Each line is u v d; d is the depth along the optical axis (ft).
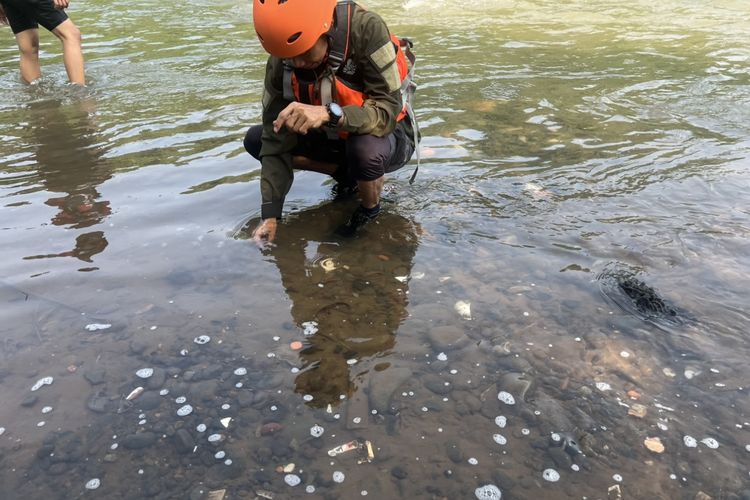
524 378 7.01
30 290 8.69
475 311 8.16
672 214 10.48
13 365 7.30
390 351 7.50
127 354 7.48
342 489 5.76
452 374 7.11
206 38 24.80
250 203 11.22
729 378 6.93
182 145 14.01
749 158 12.68
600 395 6.75
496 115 15.58
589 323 7.86
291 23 8.30
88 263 9.36
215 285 8.85
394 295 8.57
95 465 6.04
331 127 9.12
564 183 11.74
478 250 9.59
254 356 7.45
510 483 5.78
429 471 5.92
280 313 8.23
